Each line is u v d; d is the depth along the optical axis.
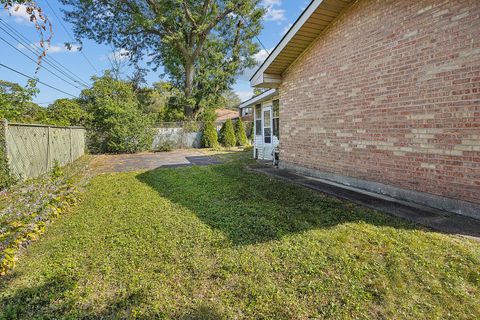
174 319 1.99
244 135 21.78
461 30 3.60
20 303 2.21
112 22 19.72
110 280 2.49
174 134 19.09
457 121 3.71
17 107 10.09
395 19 4.52
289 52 7.00
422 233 3.15
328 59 6.13
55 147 9.59
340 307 2.04
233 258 2.78
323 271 2.50
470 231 3.17
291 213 4.07
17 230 3.28
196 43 21.17
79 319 2.01
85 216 4.37
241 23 21.72
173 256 2.88
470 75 3.52
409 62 4.32
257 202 4.74
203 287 2.35
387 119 4.77
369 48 5.05
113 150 16.38
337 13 5.71
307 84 6.90
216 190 5.78
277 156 9.10
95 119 15.98
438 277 2.32
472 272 2.35
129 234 3.51
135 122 16.42
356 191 5.18
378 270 2.46
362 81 5.25
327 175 6.36
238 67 23.12
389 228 3.34
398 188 4.63
